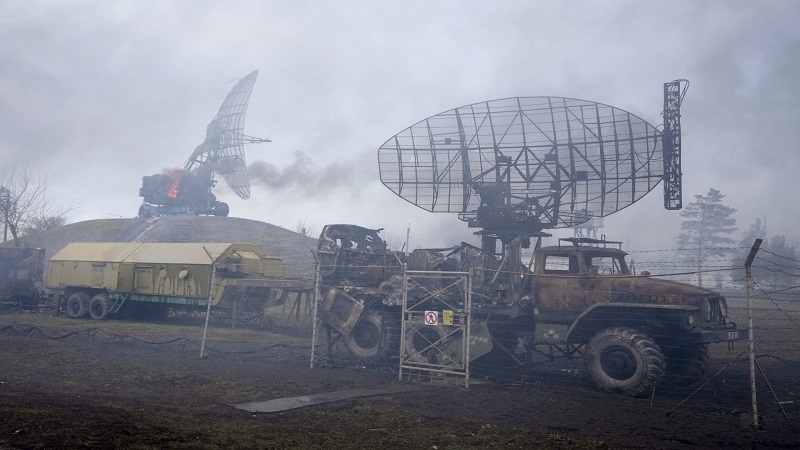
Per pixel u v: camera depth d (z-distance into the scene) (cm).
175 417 873
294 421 902
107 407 899
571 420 951
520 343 1553
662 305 1203
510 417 958
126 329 2133
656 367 1151
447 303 1362
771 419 979
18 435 696
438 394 1123
